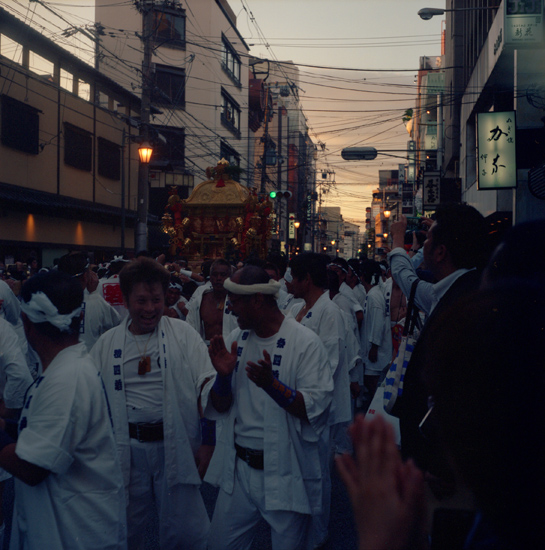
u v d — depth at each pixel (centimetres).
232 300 299
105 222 2545
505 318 72
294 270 462
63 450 215
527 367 70
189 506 319
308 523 293
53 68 2102
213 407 300
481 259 263
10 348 378
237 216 1484
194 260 1507
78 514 223
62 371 224
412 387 225
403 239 338
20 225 1942
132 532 318
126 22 3127
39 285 227
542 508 68
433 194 2327
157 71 3152
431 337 80
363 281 969
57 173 2130
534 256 87
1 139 1802
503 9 1356
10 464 213
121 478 242
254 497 287
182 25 3250
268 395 285
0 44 1811
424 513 82
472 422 72
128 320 329
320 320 446
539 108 1335
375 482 84
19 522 233
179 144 3250
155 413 315
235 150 3944
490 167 1315
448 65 2895
